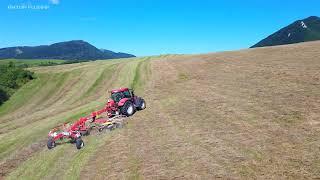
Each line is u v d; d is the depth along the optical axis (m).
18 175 14.80
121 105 22.16
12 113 33.97
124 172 13.36
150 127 19.20
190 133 16.94
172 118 20.44
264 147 13.60
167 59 55.19
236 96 23.45
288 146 13.32
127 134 18.53
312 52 36.69
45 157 16.67
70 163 15.34
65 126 22.17
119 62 58.72
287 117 16.88
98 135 19.33
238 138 15.13
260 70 31.47
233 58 43.41
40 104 36.28
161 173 12.71
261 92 23.23
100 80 44.00
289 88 22.81
